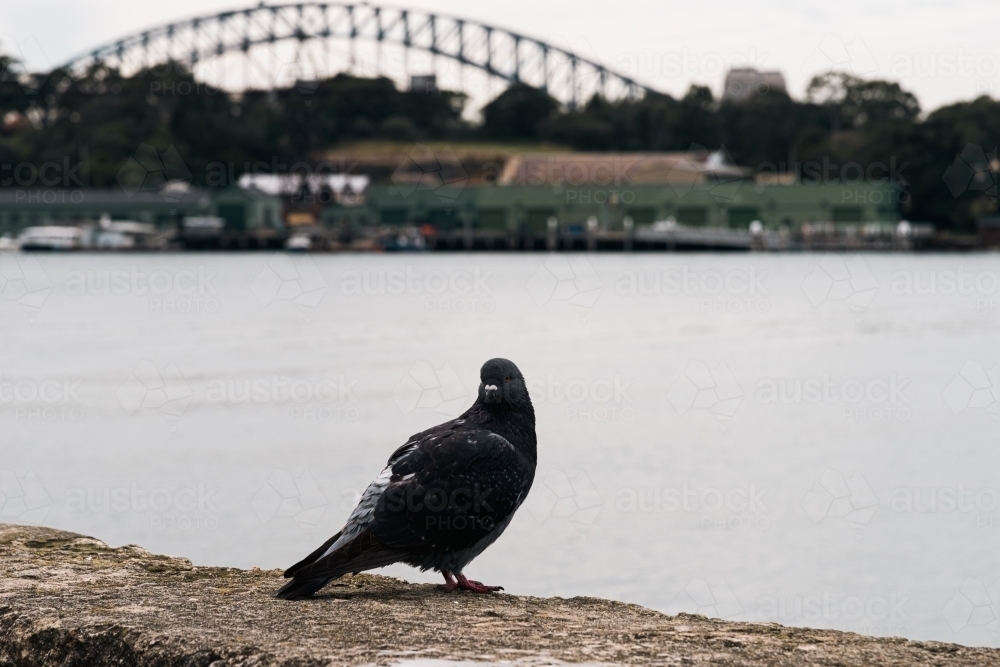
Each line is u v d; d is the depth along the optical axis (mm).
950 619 17078
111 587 6766
